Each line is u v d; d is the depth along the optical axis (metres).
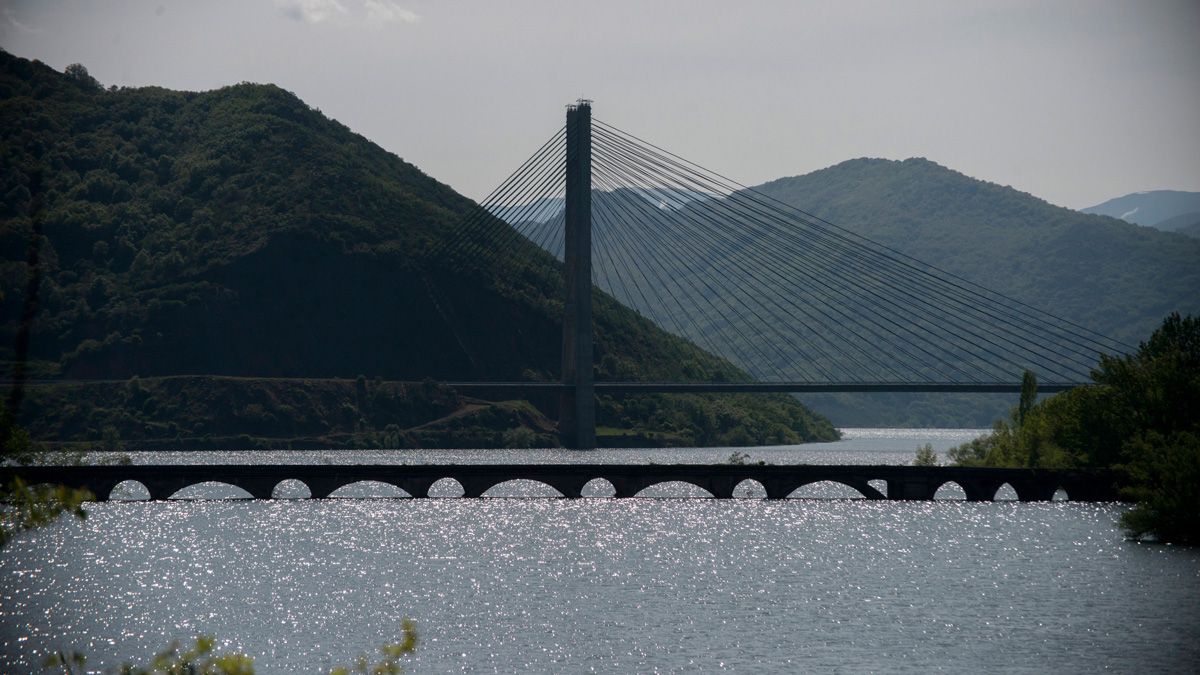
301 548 149.62
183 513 183.38
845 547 150.75
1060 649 96.00
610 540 157.88
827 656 93.75
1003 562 137.50
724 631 101.88
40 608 112.31
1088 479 191.75
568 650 95.25
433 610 110.75
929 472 198.50
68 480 185.12
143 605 113.50
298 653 95.00
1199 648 96.44
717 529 168.38
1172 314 194.25
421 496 195.12
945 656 93.81
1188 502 142.12
